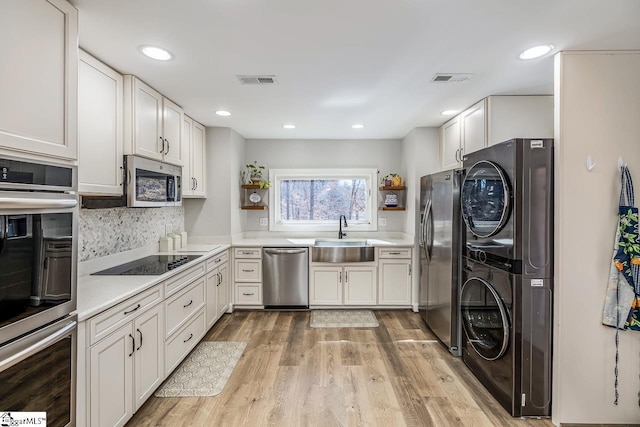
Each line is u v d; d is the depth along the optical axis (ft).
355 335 10.90
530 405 6.66
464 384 7.98
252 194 15.01
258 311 13.24
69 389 4.74
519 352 6.64
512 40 6.10
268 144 15.33
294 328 11.48
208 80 8.01
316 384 7.93
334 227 15.39
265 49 6.44
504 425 6.49
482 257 7.86
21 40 4.05
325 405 7.11
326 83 8.26
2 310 3.74
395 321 12.14
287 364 8.92
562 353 6.45
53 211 4.43
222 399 7.31
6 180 3.80
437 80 8.07
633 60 6.43
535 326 6.64
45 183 4.32
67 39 4.75
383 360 9.19
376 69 7.41
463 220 9.16
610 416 6.41
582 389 6.43
